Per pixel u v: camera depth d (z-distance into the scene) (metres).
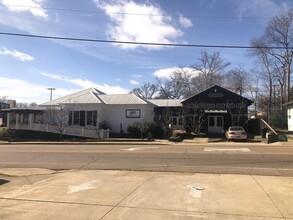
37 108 44.03
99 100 41.06
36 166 15.30
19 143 31.38
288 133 37.41
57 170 14.03
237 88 70.94
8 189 9.92
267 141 30.19
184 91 80.88
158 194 8.95
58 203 8.12
